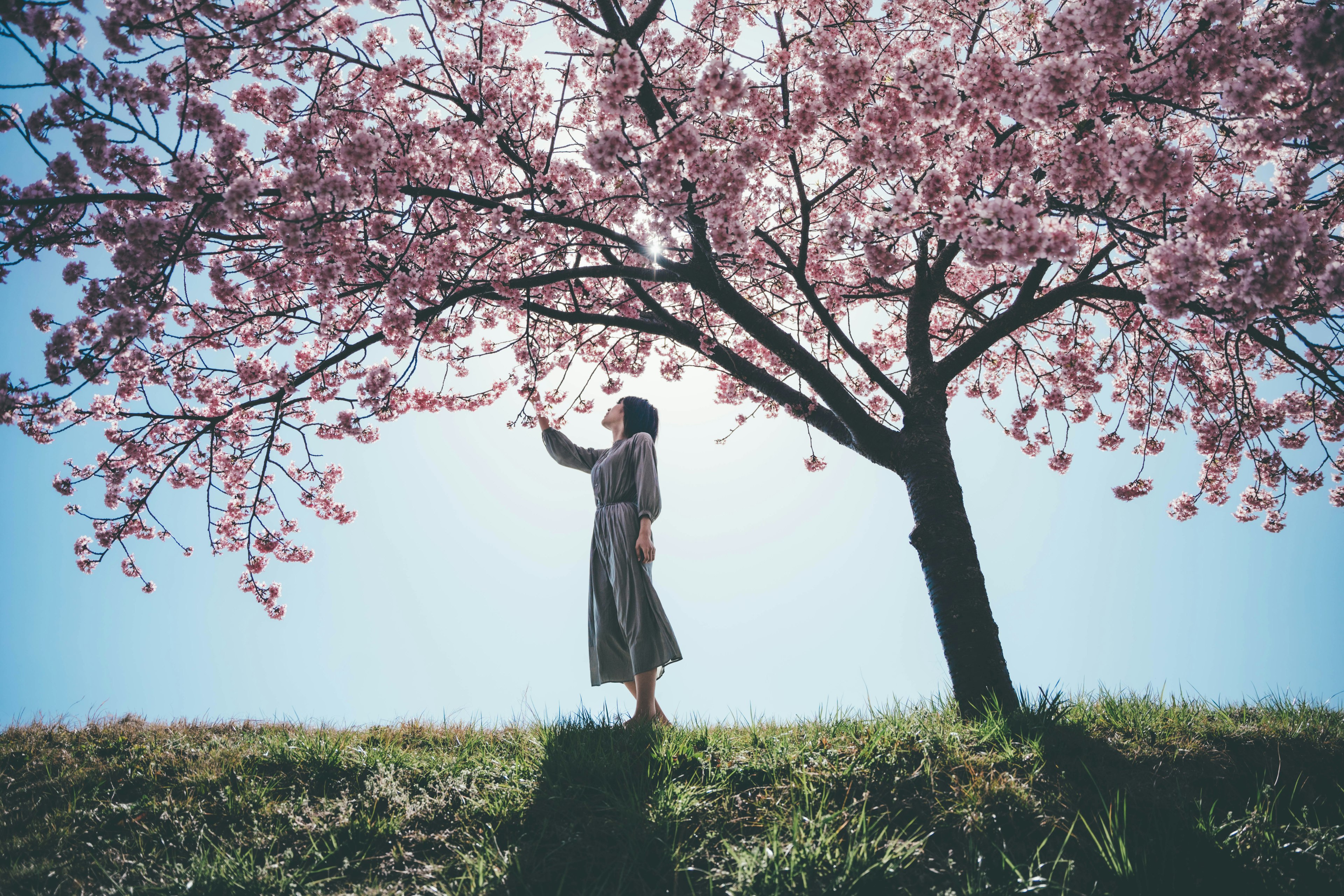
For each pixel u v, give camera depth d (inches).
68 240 155.9
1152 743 139.5
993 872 101.3
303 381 194.9
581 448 214.5
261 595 231.5
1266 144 127.3
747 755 134.6
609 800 119.6
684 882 101.8
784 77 171.2
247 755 152.4
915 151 146.6
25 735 183.3
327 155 153.9
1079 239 227.8
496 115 199.9
